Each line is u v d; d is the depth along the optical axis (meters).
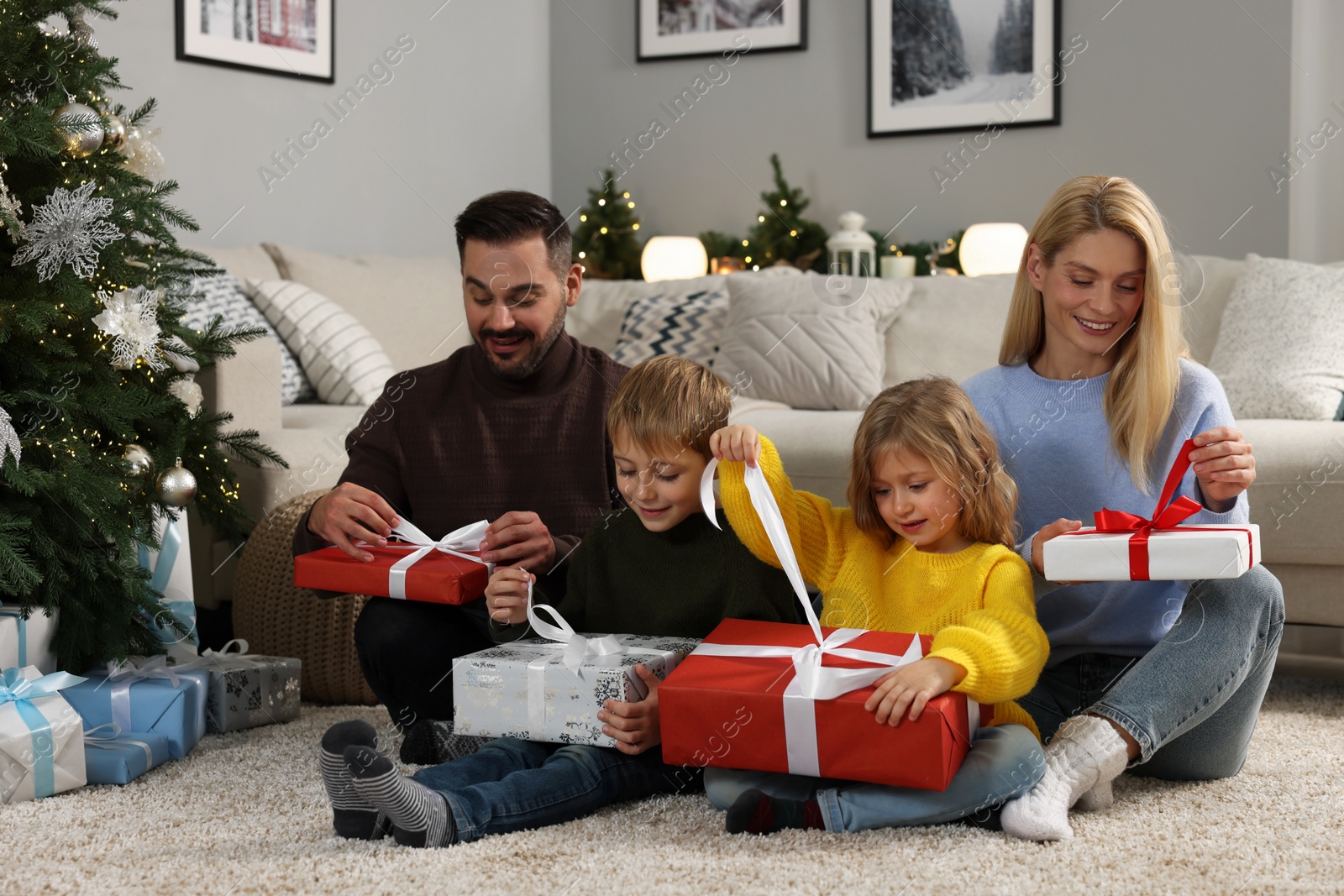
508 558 1.52
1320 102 4.00
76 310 1.60
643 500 1.44
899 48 4.52
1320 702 1.91
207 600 2.26
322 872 1.13
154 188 1.83
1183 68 4.09
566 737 1.34
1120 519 1.30
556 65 4.99
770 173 4.74
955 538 1.38
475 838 1.22
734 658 1.30
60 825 1.30
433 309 3.52
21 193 1.64
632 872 1.12
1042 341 1.55
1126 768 1.41
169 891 1.09
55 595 1.59
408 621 1.54
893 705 1.16
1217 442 1.31
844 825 1.23
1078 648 1.46
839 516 1.48
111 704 1.57
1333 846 1.18
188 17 3.37
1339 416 2.37
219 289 2.88
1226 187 4.06
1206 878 1.10
